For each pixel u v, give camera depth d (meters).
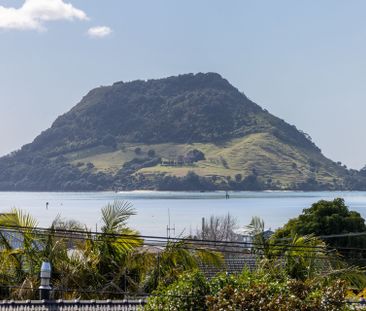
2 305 36.28
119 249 43.69
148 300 32.78
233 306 28.83
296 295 30.12
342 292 30.11
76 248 43.97
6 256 42.16
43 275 38.09
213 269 46.91
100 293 41.19
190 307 31.23
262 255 49.00
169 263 44.03
